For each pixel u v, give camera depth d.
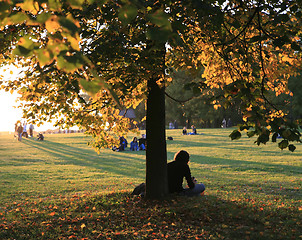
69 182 14.83
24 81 7.33
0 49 5.73
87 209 8.36
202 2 4.65
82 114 8.93
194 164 19.89
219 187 12.62
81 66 1.69
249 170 17.14
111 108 9.55
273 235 5.95
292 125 3.56
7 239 6.21
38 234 6.48
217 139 37.06
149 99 8.66
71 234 6.47
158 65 6.43
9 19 1.75
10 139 42.31
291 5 4.76
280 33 4.60
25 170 18.66
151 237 6.10
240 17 4.80
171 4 4.70
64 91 5.87
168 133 48.34
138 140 33.00
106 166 20.25
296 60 7.17
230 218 7.06
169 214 7.33
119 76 6.71
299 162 19.20
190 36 6.20
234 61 6.55
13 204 10.12
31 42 1.70
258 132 3.63
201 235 6.09
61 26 1.64
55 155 26.53
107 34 6.21
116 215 7.64
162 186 8.67
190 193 8.92
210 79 7.97
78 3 1.87
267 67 7.08
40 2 1.81
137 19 5.42
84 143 36.97
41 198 11.28
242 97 3.89
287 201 9.62
